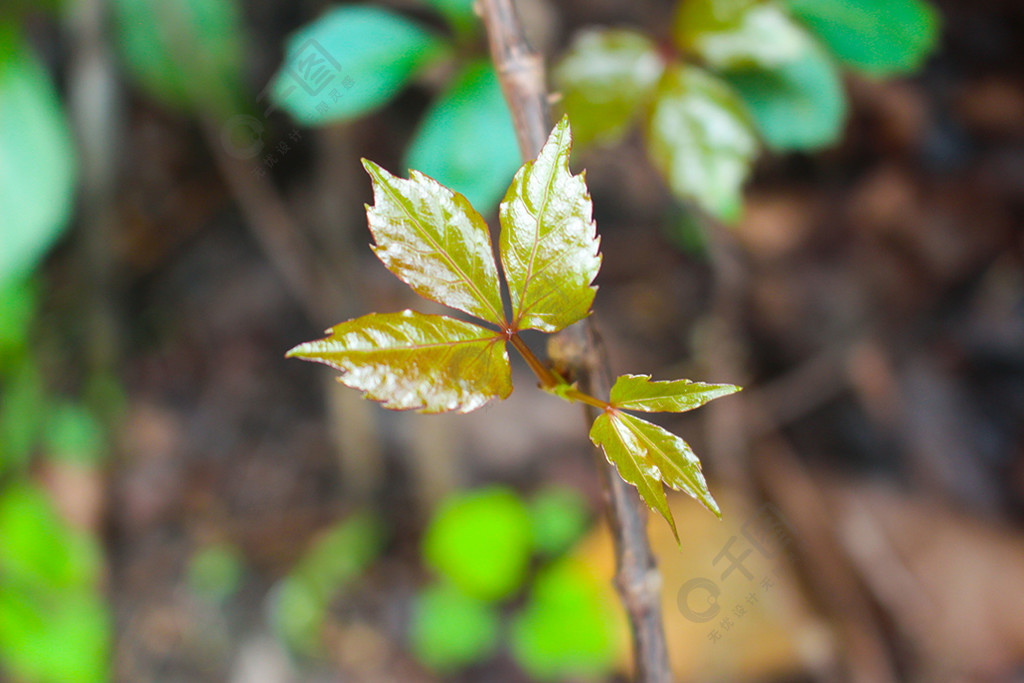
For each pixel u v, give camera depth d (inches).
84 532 48.3
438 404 17.2
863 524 47.4
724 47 25.2
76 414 49.7
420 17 44.0
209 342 54.5
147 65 44.2
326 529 50.9
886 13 25.9
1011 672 43.1
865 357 51.5
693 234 53.2
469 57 24.4
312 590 48.9
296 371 54.2
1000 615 44.1
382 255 17.3
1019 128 52.5
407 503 52.1
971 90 53.7
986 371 50.5
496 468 51.6
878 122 53.6
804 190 54.4
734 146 25.5
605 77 25.5
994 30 54.6
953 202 52.7
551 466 51.4
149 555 49.7
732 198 25.7
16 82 34.6
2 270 34.1
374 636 48.2
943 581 45.5
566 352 18.5
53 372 49.9
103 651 45.3
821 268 53.1
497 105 23.5
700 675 41.6
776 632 42.6
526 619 47.2
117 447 50.5
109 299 50.1
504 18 18.8
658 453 17.5
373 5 44.6
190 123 53.2
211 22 43.1
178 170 54.1
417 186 17.3
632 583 18.9
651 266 54.2
